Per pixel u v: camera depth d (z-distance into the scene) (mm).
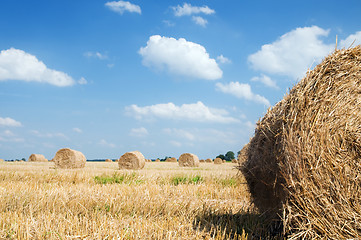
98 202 6008
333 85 4441
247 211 6047
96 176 10750
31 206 5559
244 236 4547
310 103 4316
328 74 4535
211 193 8156
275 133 4660
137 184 8961
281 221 4773
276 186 4621
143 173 12688
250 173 5488
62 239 4039
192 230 4836
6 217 4879
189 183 10336
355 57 4680
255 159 5180
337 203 3865
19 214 5082
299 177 4062
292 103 4496
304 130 4230
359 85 4539
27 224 4191
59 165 19734
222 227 5148
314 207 3938
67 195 6535
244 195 8203
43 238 4066
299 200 4055
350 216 3793
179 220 5250
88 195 6609
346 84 4477
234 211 6355
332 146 4074
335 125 4184
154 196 6754
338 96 4391
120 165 20125
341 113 4262
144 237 4328
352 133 4129
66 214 5336
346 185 3896
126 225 4855
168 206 6000
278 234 4812
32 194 6383
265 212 5359
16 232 4199
